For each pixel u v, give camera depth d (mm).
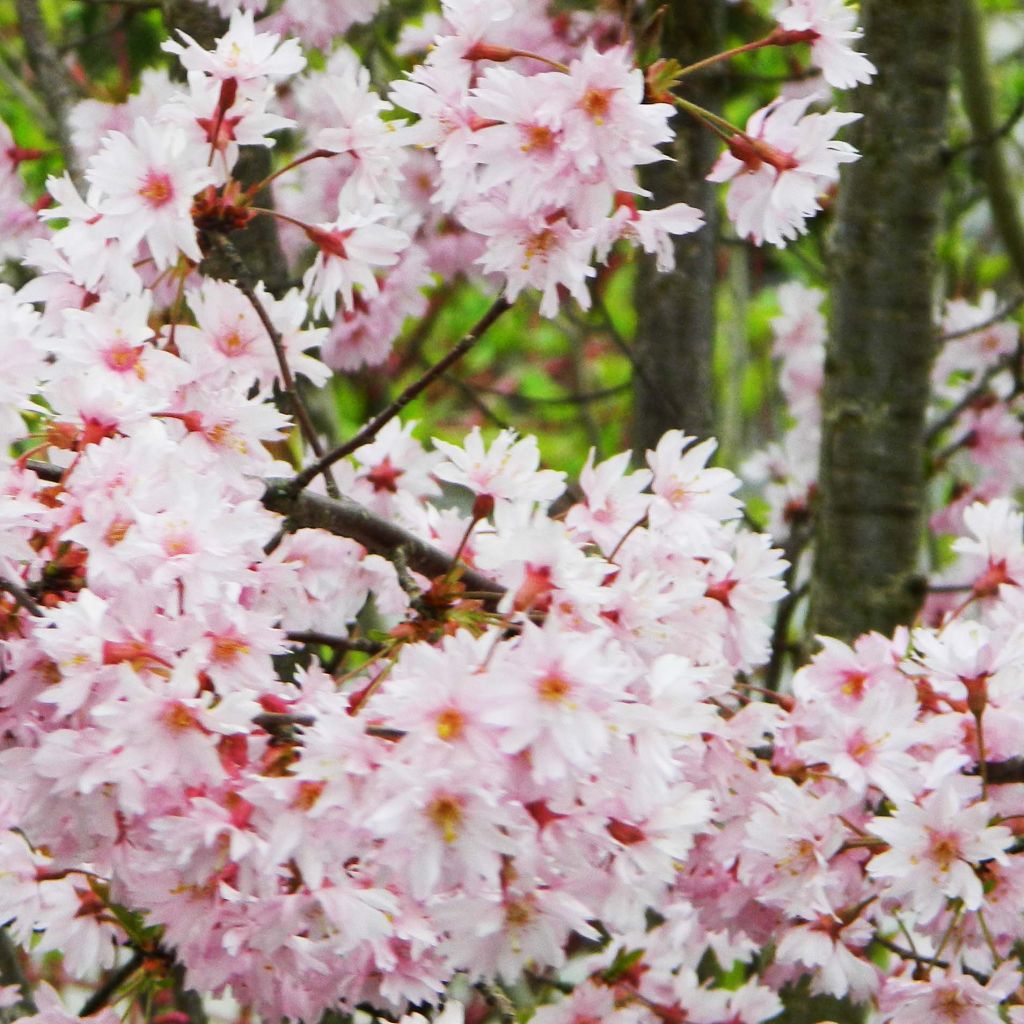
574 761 1223
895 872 1335
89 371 1329
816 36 1352
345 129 1382
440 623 1306
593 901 1291
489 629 1283
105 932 1396
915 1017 1366
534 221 1313
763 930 1409
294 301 1389
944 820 1336
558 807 1248
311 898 1283
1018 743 1371
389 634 1312
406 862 1229
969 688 1363
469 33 1336
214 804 1260
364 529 1384
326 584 1415
